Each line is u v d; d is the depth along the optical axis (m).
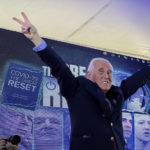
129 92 2.14
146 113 4.57
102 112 1.85
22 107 3.69
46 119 3.81
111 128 1.84
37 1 3.46
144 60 4.83
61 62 1.85
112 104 1.93
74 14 3.74
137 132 4.40
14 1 3.44
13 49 3.86
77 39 4.29
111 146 1.79
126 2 3.62
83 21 3.89
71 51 4.28
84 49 4.39
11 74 3.75
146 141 4.42
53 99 3.93
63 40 4.26
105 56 4.53
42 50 1.82
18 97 3.70
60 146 3.80
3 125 3.51
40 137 3.70
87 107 1.85
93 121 1.82
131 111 4.46
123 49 4.62
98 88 1.91
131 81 2.16
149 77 2.24
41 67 3.97
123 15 3.83
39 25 3.91
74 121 1.86
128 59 4.70
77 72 4.25
